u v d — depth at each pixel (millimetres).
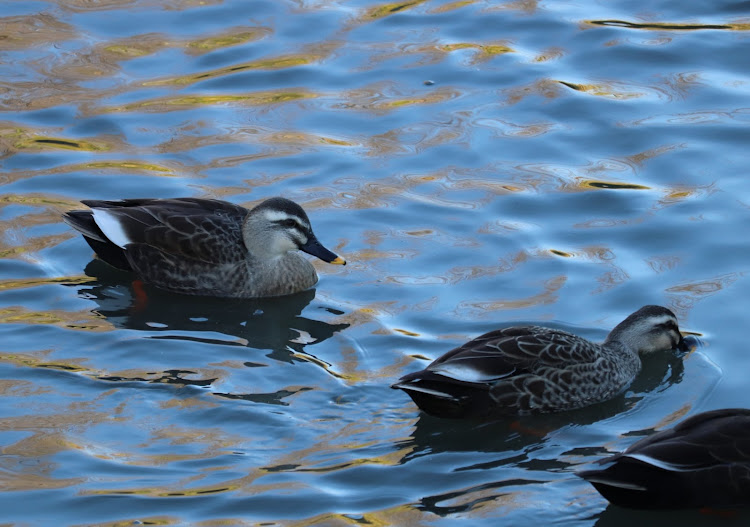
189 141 19234
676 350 13945
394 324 14555
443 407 12523
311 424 12492
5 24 22922
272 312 15414
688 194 17281
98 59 21766
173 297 16031
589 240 16297
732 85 20359
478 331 14258
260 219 15961
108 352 14086
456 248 16234
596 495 11281
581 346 13266
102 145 19125
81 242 16922
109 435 12258
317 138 19281
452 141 19016
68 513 10961
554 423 12789
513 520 10875
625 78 20766
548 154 18594
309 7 23734
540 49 21844
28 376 13422
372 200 17516
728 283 15125
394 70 21281
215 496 11188
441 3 23828
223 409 12766
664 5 23359
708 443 10930
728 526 10914
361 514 10922
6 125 19562
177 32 22734
